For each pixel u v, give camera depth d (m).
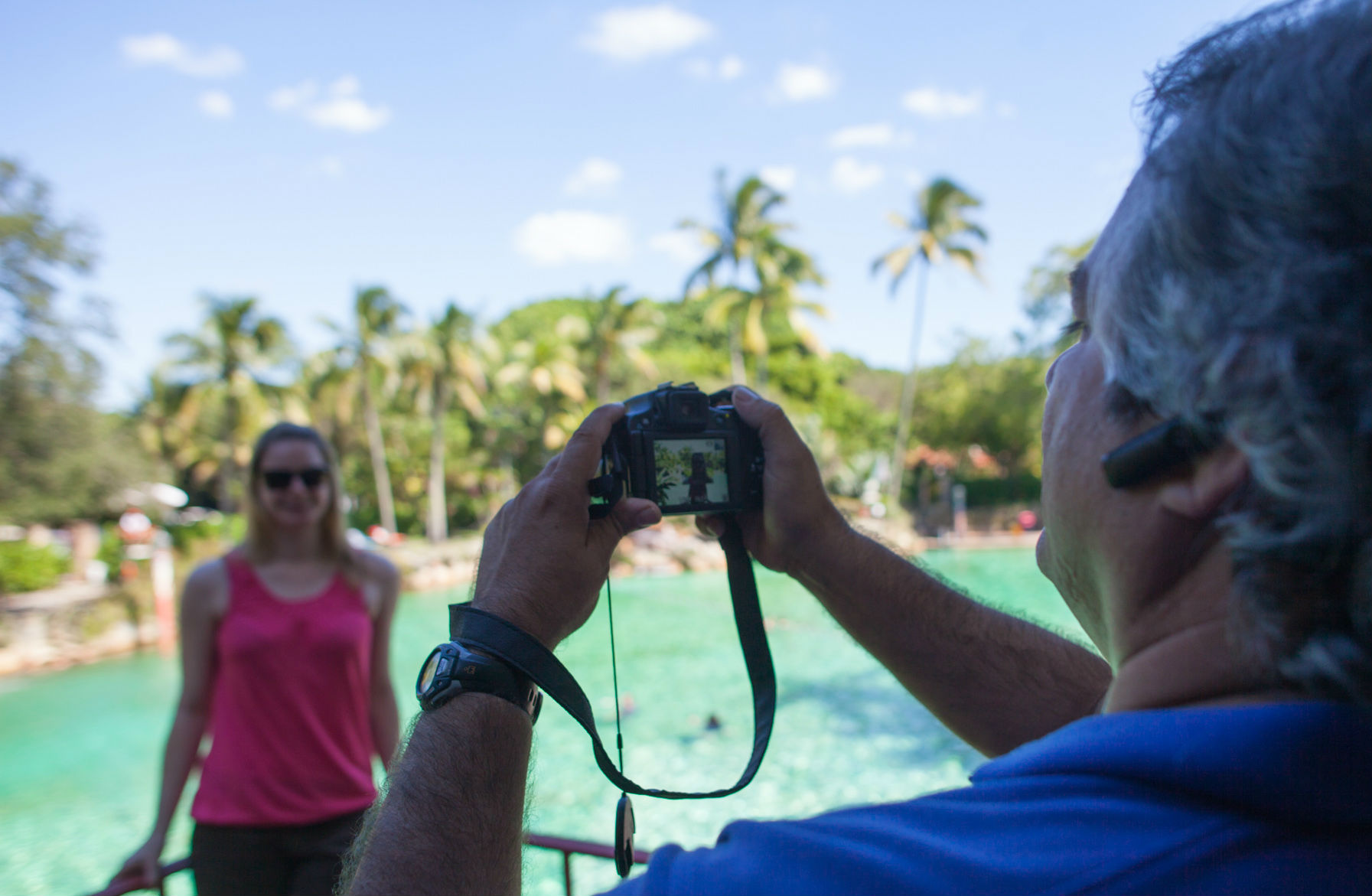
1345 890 0.46
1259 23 0.56
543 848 2.23
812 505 1.11
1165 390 0.52
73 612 24.33
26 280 21.78
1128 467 0.54
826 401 51.91
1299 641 0.47
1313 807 0.46
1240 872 0.46
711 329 59.41
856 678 14.67
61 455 24.92
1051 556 0.66
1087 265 0.64
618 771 0.87
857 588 1.10
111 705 18.25
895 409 59.28
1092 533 0.59
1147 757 0.50
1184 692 0.53
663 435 1.10
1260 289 0.47
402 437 47.69
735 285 39.50
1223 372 0.48
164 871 2.46
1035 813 0.52
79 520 29.03
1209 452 0.51
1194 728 0.49
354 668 2.60
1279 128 0.49
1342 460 0.44
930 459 49.62
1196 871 0.47
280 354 40.53
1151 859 0.48
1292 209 0.47
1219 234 0.49
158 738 15.15
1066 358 0.65
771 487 1.12
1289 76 0.50
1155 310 0.52
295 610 2.55
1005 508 45.53
